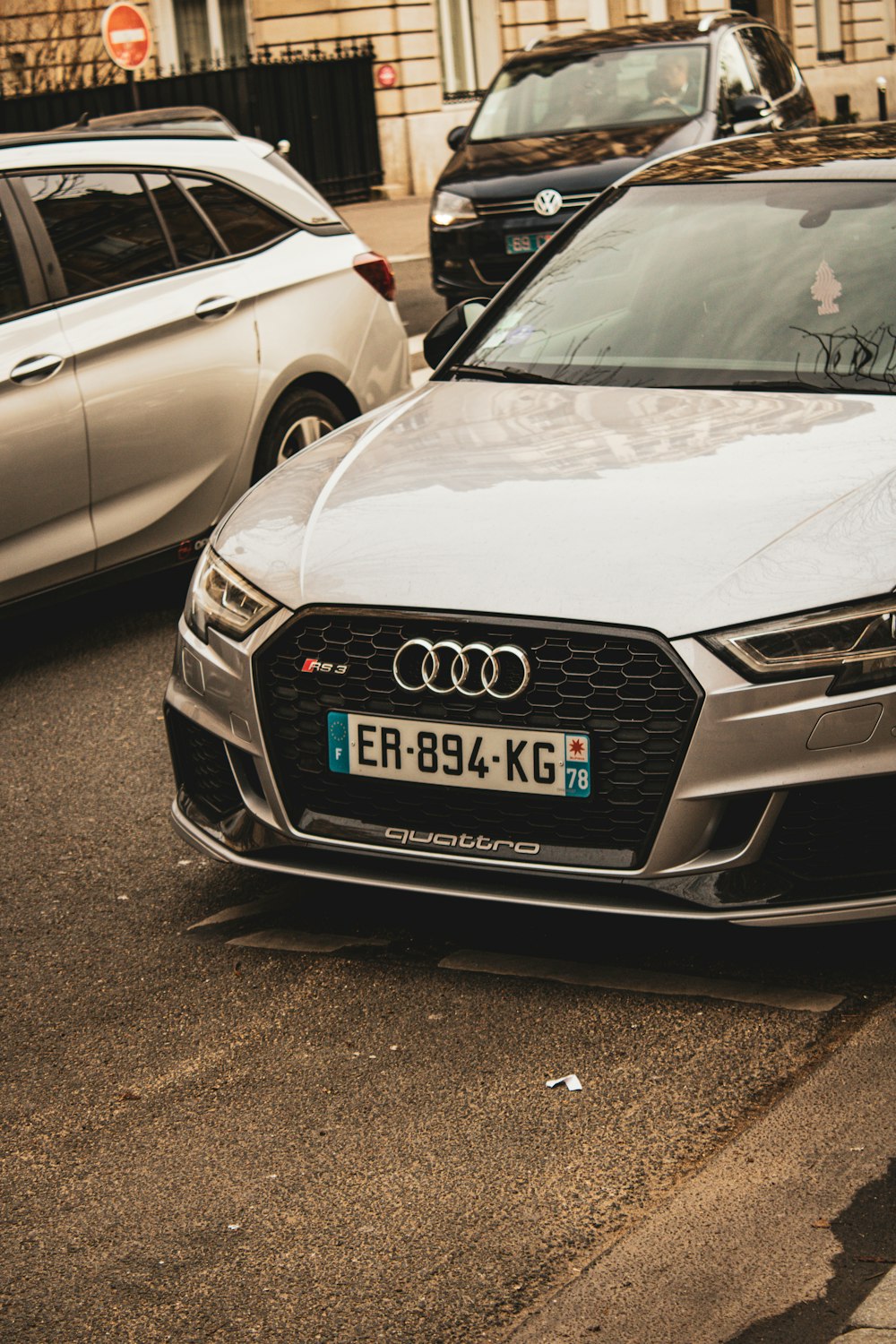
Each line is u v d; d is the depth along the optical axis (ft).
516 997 12.16
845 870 11.40
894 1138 10.02
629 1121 10.53
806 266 15.33
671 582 11.34
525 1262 9.27
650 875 11.44
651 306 15.61
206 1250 9.62
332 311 22.72
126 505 20.39
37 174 20.39
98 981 13.04
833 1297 8.69
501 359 15.87
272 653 12.49
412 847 12.12
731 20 43.96
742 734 11.06
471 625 11.61
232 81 74.43
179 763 13.87
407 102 80.23
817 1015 11.55
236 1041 11.93
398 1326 8.84
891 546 11.30
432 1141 10.52
